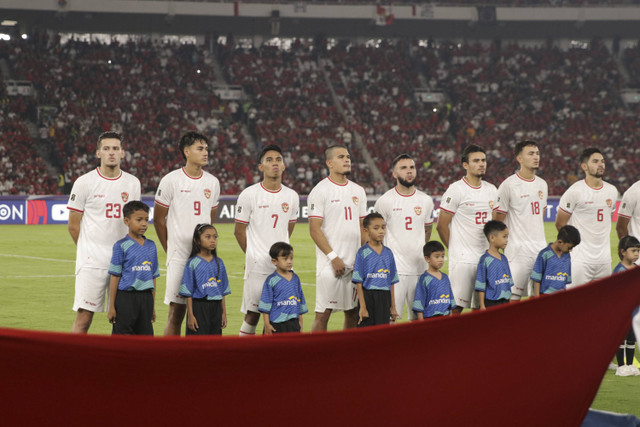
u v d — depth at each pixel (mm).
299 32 51844
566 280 9016
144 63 46969
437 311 8297
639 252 8500
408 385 2232
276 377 2146
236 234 8555
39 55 45250
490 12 49969
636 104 49812
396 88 49562
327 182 8539
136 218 7617
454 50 52562
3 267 18250
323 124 45562
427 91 49562
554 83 50781
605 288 2289
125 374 2064
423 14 49406
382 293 8203
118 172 8203
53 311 12156
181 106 45062
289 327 7883
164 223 8430
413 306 8375
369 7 48469
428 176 42406
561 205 9844
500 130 46875
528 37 53531
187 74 47312
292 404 2176
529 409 2338
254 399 2160
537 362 2297
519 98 49719
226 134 43688
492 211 9125
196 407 2129
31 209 32250
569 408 2379
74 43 46719
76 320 8164
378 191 40906
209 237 7828
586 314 2303
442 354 2225
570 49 53000
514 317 2236
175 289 8336
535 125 47531
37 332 1965
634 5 51000
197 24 49469
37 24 46812
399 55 51875
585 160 9664
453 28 52625
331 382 2186
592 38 53438
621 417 5574
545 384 2322
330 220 8477
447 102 49219
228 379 2119
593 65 52000
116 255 7613
